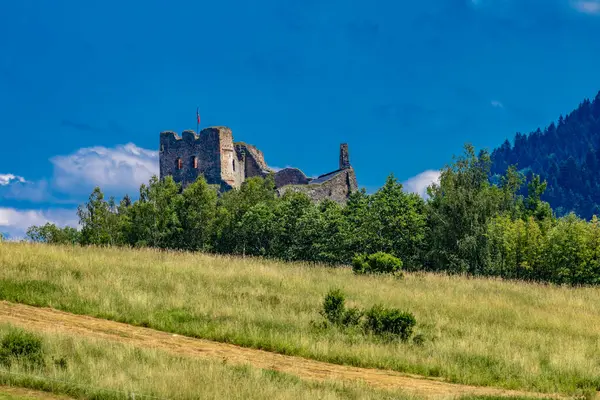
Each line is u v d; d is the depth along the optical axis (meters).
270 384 15.72
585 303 33.59
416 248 56.12
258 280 31.64
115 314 23.48
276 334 22.06
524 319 27.41
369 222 55.50
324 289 31.03
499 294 34.59
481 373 19.56
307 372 18.91
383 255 41.12
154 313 23.91
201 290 27.88
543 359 21.19
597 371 19.86
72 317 22.95
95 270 29.89
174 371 16.14
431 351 21.67
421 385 18.41
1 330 18.39
